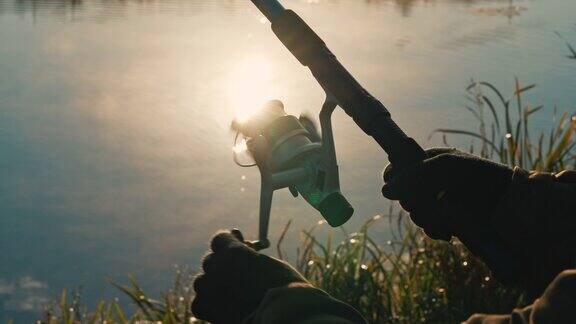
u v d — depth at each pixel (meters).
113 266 8.45
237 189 10.81
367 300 4.18
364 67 18.61
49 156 12.38
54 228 9.62
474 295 4.01
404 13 28.06
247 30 24.55
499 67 18.08
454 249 4.15
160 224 9.64
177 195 10.62
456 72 17.80
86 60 19.06
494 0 30.67
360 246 4.62
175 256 8.67
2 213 10.08
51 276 8.20
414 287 4.24
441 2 31.02
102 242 9.14
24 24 23.48
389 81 16.97
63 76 17.41
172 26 24.66
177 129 13.60
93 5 27.72
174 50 20.80
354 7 29.97
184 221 9.73
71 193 10.81
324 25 25.48
